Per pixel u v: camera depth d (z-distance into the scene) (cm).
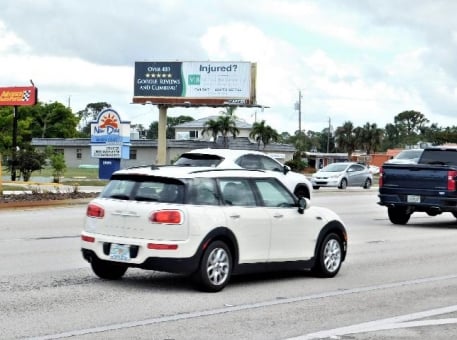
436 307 1155
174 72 7519
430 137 14300
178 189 1195
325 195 4144
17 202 2805
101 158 4356
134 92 7606
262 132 9862
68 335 903
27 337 887
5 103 5138
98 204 1245
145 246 1175
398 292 1283
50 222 2298
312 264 1386
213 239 1200
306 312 1091
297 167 9644
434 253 1838
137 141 9438
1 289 1191
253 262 1269
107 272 1295
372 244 2005
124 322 984
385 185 2531
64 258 1548
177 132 11519
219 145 9519
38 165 4566
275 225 1299
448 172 2416
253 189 1291
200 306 1104
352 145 13725
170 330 948
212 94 7444
